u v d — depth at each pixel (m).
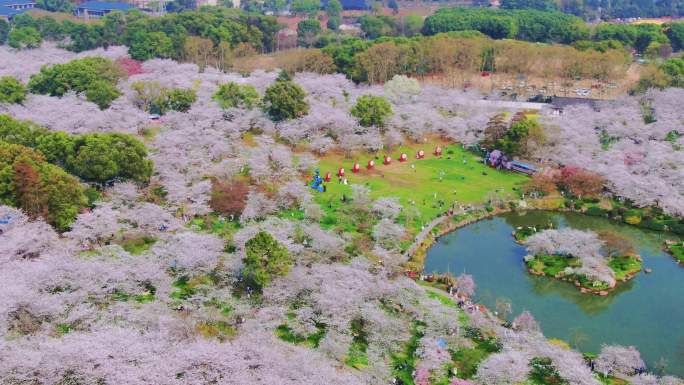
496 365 80.94
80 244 106.88
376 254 111.12
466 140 174.38
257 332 85.00
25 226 104.38
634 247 127.62
